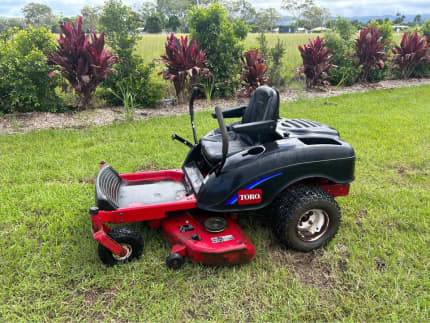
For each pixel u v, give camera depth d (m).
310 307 2.92
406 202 4.50
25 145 6.36
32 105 8.36
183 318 2.84
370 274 3.23
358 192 4.74
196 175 4.00
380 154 5.98
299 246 3.51
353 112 8.97
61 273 3.23
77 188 4.75
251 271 3.33
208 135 4.31
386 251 3.56
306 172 3.49
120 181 4.07
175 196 3.77
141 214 3.37
